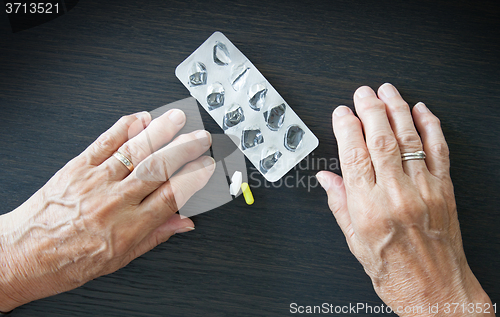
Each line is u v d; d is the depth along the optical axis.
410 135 0.46
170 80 0.48
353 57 0.48
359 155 0.45
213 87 0.48
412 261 0.44
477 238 0.48
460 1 0.48
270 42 0.48
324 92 0.48
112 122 0.49
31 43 0.49
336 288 0.48
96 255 0.46
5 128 0.49
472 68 0.48
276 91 0.48
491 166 0.48
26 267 0.46
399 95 0.47
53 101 0.49
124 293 0.49
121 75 0.49
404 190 0.44
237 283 0.48
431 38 0.48
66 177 0.46
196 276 0.48
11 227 0.46
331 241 0.48
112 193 0.46
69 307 0.49
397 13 0.48
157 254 0.48
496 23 0.48
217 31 0.48
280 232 0.48
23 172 0.49
